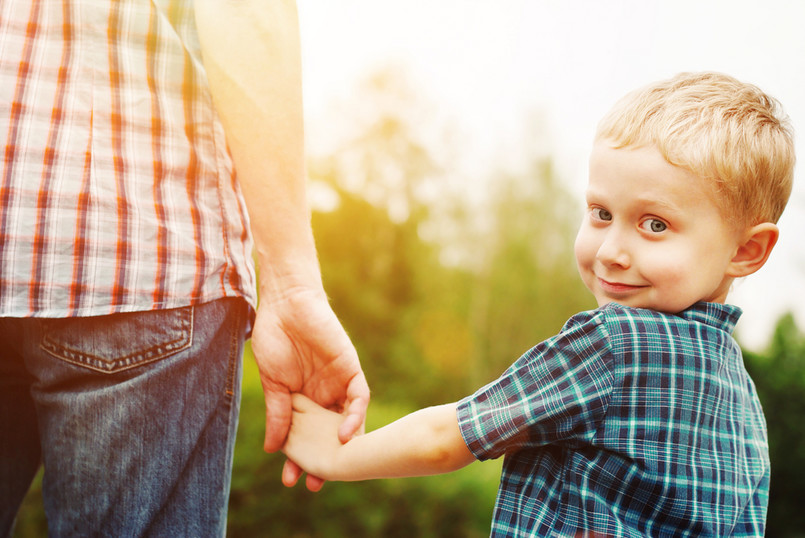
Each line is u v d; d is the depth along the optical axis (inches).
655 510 38.6
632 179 39.5
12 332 42.4
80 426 40.3
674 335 39.7
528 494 40.6
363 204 834.2
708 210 39.0
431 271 826.2
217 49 43.0
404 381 778.2
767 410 321.7
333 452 48.4
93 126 41.1
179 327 41.8
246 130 44.3
